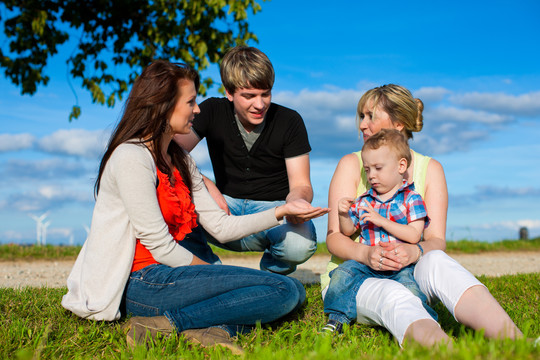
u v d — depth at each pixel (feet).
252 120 10.76
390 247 8.39
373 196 9.49
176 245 8.58
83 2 31.73
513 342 6.08
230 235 9.98
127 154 8.27
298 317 9.74
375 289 8.01
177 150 9.70
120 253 8.37
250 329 8.68
